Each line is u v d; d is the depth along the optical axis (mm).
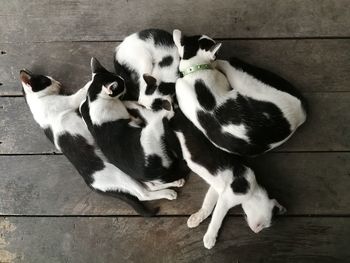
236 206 993
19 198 1063
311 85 995
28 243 1054
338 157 980
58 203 1052
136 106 974
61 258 1044
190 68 906
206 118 887
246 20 1024
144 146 917
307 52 1003
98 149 976
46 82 1028
